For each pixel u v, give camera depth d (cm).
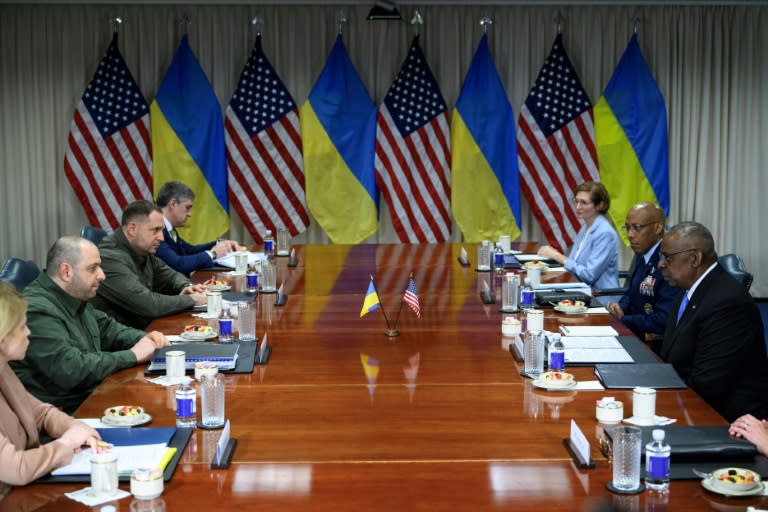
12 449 276
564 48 932
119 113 909
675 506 261
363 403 357
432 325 493
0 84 916
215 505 263
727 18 924
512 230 945
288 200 935
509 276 523
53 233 935
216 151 928
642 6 926
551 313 523
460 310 532
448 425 331
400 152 928
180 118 917
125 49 922
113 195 913
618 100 922
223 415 332
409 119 925
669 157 942
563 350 394
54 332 396
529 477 283
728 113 938
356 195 937
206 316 514
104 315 467
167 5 920
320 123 922
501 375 396
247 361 412
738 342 404
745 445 292
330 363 416
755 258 952
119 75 908
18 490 273
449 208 945
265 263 591
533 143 928
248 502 265
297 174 934
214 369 331
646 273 570
